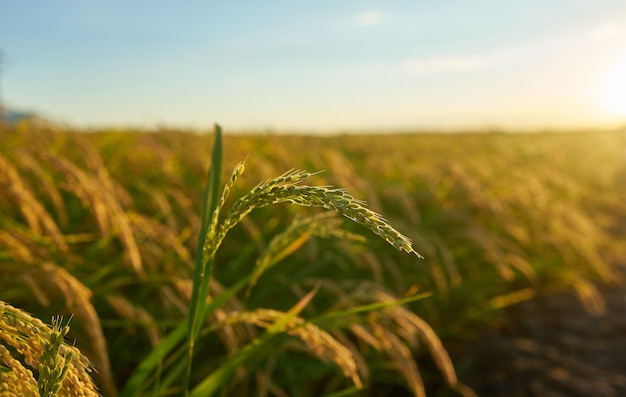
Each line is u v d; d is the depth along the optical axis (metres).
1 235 2.46
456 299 5.21
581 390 4.02
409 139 16.88
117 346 2.95
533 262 6.26
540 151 14.50
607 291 6.40
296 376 3.03
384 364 3.61
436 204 5.68
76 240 3.20
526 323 5.32
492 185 7.53
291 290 3.57
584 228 7.38
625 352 4.73
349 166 6.59
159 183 4.75
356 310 1.92
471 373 4.34
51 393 0.86
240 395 3.05
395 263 4.82
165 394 2.50
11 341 0.92
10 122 5.60
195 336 1.54
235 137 7.61
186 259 2.99
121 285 3.12
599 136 29.48
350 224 4.46
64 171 2.68
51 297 2.34
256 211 4.45
